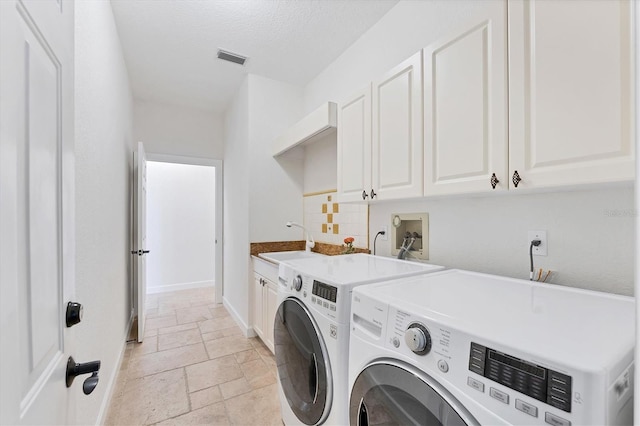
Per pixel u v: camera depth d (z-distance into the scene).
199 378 1.97
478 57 1.04
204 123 3.74
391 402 0.77
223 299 3.64
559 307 0.77
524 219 1.21
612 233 0.98
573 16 0.80
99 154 1.52
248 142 2.77
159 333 2.73
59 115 0.63
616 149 0.72
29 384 0.48
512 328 0.62
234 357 2.26
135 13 1.94
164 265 4.28
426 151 1.24
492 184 0.99
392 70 1.42
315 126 2.13
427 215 1.63
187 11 1.93
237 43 2.30
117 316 2.10
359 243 2.18
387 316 0.81
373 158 1.54
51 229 0.59
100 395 1.51
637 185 0.36
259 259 2.51
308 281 1.23
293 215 2.97
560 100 0.83
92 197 1.38
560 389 0.47
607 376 0.45
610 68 0.73
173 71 2.74
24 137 0.47
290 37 2.23
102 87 1.60
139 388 1.85
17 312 0.44
